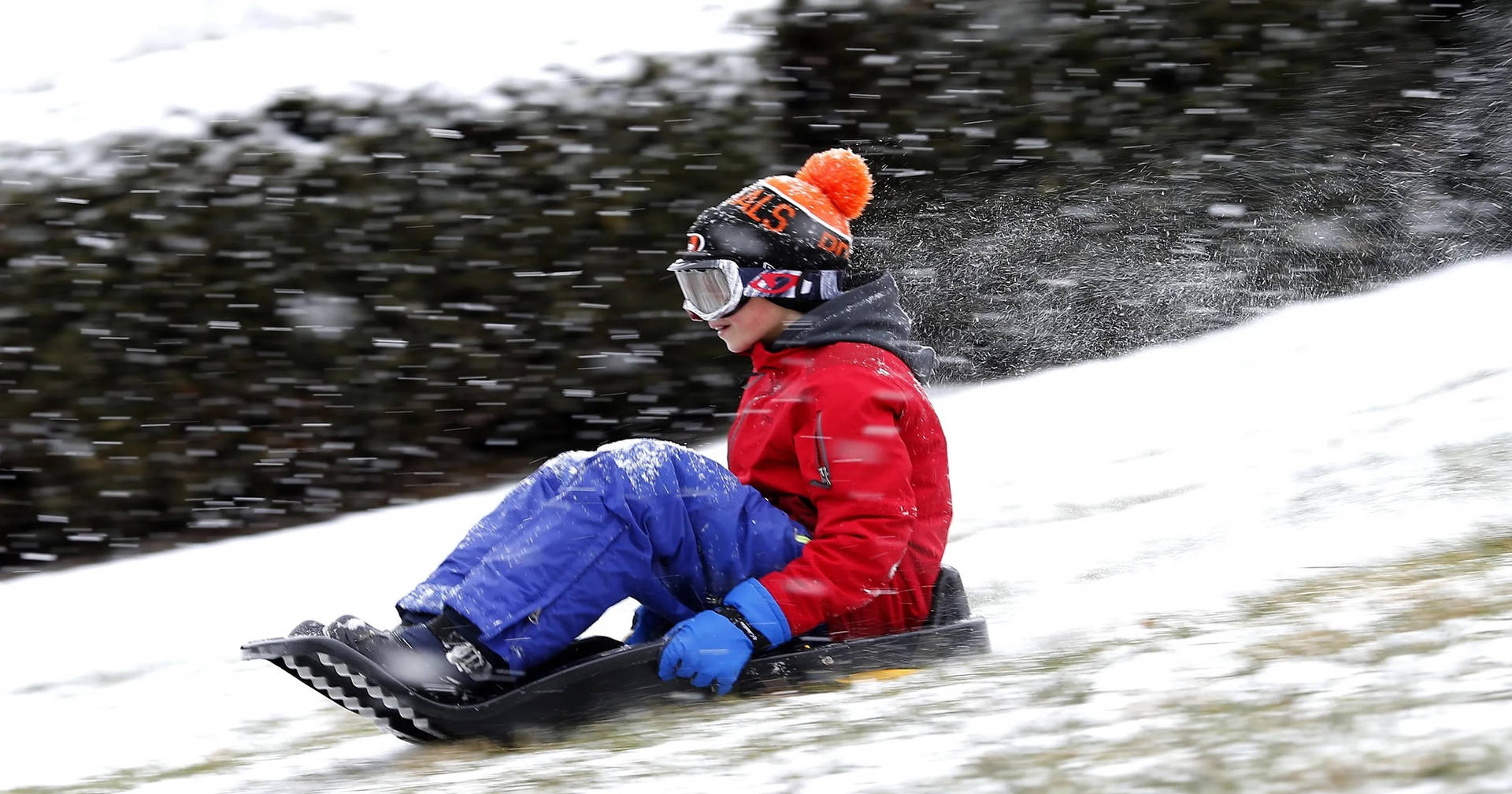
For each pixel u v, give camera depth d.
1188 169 31.69
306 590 19.33
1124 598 12.12
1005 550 15.82
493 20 26.72
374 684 8.98
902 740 6.77
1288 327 27.52
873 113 30.16
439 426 25.53
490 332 25.50
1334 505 14.35
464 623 9.30
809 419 10.57
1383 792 4.87
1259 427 21.31
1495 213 32.66
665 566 10.09
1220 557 13.11
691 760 7.12
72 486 23.91
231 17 28.52
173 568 21.08
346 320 24.83
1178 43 31.16
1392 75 32.44
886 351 10.98
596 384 26.08
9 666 17.03
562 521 9.58
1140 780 5.45
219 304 24.27
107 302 23.80
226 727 12.35
